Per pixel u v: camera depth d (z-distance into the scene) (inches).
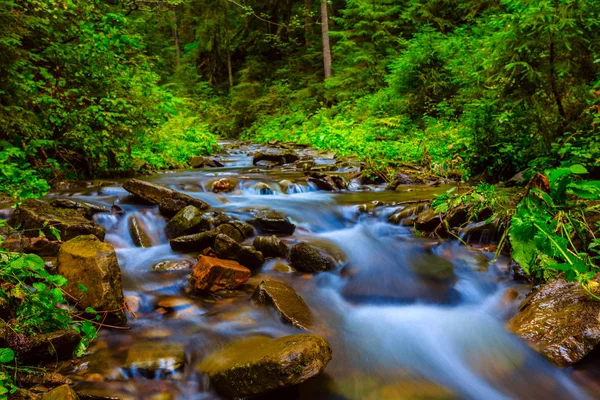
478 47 442.3
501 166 267.7
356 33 764.6
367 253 179.2
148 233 191.0
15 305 101.9
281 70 1031.0
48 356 98.5
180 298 137.2
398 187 284.0
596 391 99.7
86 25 257.6
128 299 132.6
